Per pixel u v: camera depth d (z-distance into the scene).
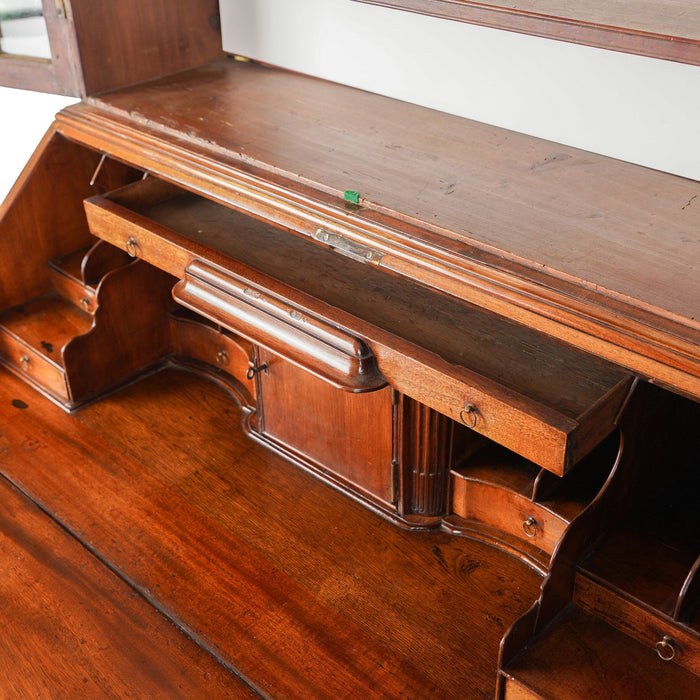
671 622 1.91
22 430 3.02
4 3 2.80
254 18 2.99
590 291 1.77
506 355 2.08
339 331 2.08
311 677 2.15
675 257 1.86
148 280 3.13
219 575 2.44
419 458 2.48
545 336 1.82
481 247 1.92
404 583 2.41
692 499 2.22
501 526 2.49
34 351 3.13
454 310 2.26
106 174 2.92
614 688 1.90
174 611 2.34
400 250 2.02
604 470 2.39
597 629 2.04
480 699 2.09
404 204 2.08
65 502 2.70
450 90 2.60
